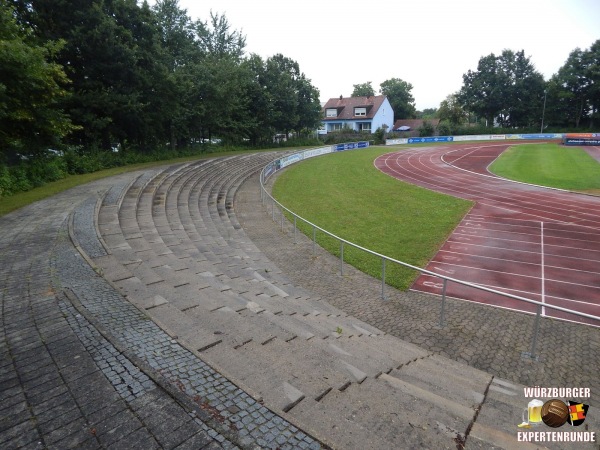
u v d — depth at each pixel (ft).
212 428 11.19
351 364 18.70
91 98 86.69
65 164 76.84
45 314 18.84
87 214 43.04
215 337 17.83
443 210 71.31
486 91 276.00
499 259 46.85
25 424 11.38
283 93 186.50
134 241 37.01
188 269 30.63
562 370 23.57
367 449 10.97
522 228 59.52
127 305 20.07
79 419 11.57
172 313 20.16
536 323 24.35
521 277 41.65
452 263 45.65
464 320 30.91
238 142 180.24
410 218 65.82
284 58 199.00
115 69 90.12
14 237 33.81
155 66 97.66
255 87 172.45
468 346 26.55
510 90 266.98
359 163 141.49
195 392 12.88
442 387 17.74
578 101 262.67
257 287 32.50
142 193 63.62
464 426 13.30
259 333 19.60
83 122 88.22
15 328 17.44
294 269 42.42
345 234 56.80
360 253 48.67
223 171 105.60
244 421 11.53
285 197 83.35
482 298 36.22
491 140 247.09
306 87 204.03
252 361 16.01
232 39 185.26
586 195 81.71
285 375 15.51
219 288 27.35
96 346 15.80
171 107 108.58
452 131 266.16
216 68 131.95
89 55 87.10
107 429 11.14
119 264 27.73
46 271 25.23
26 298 20.81
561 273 42.63
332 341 22.13
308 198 82.38
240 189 90.58
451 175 113.91
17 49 54.39
